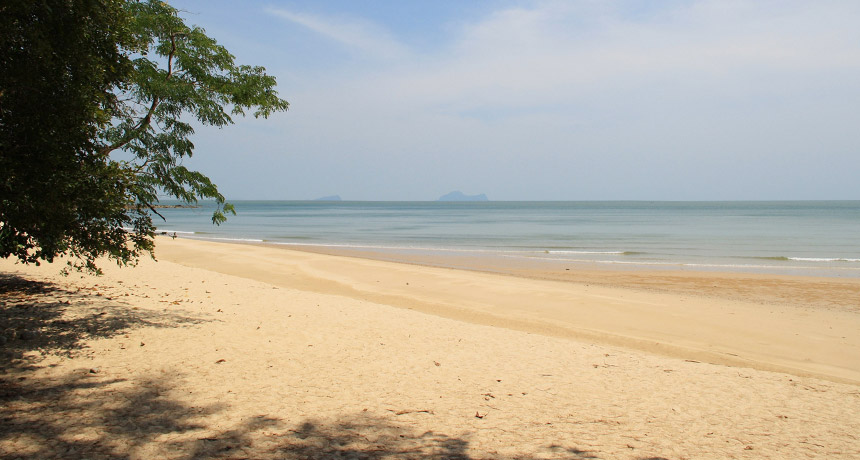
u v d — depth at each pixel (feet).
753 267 83.25
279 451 14.96
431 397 21.26
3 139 19.43
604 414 19.86
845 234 159.22
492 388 22.91
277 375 23.25
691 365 28.60
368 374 24.23
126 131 26.99
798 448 16.85
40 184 19.79
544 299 52.21
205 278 55.06
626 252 105.60
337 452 15.06
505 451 15.62
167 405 18.66
